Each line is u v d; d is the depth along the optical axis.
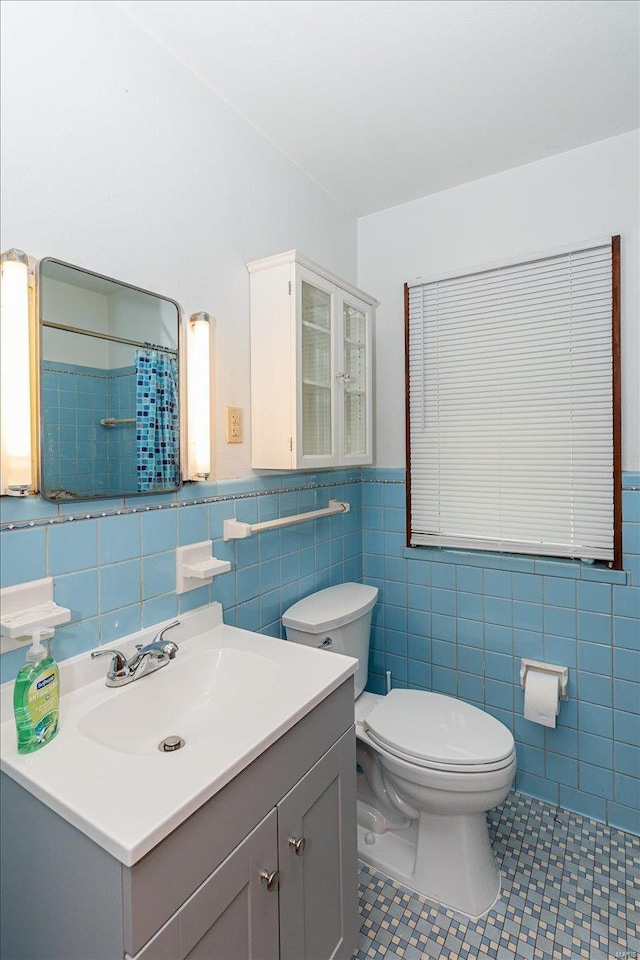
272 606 1.79
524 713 1.90
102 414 1.18
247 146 1.64
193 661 1.30
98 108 1.16
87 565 1.16
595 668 1.86
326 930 1.18
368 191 2.12
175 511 1.38
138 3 1.19
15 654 1.02
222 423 1.55
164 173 1.33
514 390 2.01
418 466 2.26
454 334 2.14
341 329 1.86
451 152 1.85
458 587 2.16
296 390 1.58
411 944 1.37
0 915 0.94
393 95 1.54
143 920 0.72
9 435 0.98
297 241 1.91
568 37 1.33
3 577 1.00
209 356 1.43
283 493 1.83
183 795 0.79
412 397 2.26
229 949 0.88
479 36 1.32
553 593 1.94
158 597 1.34
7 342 0.97
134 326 1.25
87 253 1.14
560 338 1.90
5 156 0.99
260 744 0.93
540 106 1.61
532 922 1.44
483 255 2.05
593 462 1.86
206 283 1.47
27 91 1.02
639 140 1.74
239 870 0.90
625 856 1.68
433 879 1.53
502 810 1.91
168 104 1.34
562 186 1.88
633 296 1.77
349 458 1.92
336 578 2.19
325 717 1.18
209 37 1.30
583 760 1.89
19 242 1.01
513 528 2.04
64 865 0.80
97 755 0.90
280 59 1.38
